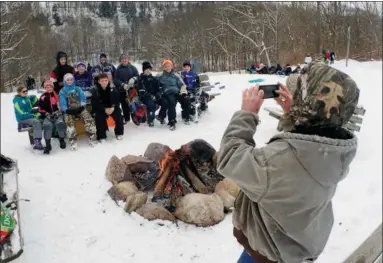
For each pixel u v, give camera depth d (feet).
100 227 13.83
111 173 16.90
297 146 4.61
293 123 5.02
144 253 12.39
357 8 128.36
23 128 23.00
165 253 12.37
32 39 113.91
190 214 13.56
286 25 126.52
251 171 4.80
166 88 26.35
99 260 12.17
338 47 126.31
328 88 4.53
